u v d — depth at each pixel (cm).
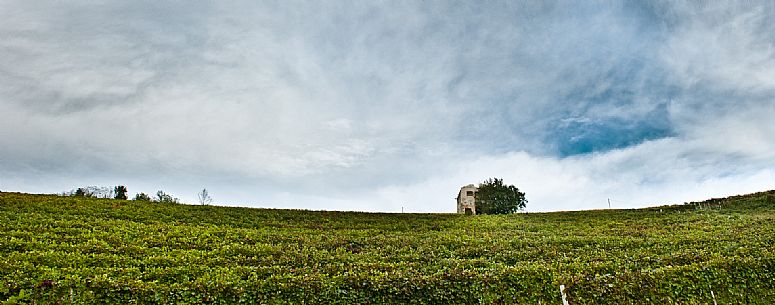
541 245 3953
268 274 2819
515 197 9581
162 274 2703
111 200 5688
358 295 2492
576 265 3078
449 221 5903
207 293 2362
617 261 3247
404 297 2500
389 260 3397
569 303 2481
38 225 3778
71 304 2147
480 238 4378
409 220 5944
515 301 2528
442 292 2538
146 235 3784
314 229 4869
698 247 3662
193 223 4709
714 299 2459
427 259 3434
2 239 3159
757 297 2666
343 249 3747
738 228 4559
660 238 4162
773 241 3684
